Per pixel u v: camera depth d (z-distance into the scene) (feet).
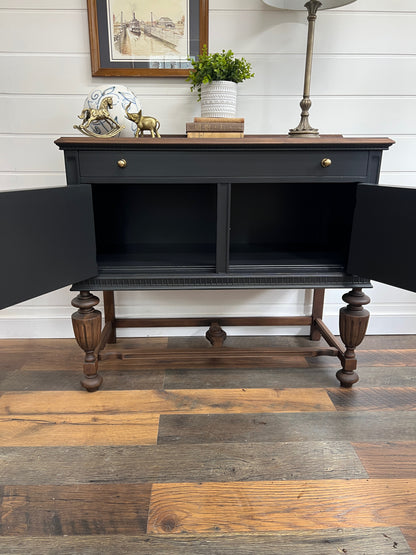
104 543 2.36
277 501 2.65
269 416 3.53
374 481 2.82
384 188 3.16
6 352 4.72
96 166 3.30
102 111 3.43
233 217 4.65
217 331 4.58
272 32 4.26
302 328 5.20
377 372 4.28
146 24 4.16
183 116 4.48
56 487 2.75
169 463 2.97
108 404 3.70
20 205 2.90
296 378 4.17
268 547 2.34
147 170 3.32
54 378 4.15
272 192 4.58
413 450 3.12
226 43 4.28
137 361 4.26
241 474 2.87
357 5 4.19
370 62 4.37
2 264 2.86
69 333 5.10
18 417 3.51
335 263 3.76
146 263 3.75
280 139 3.28
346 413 3.58
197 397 3.81
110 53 4.22
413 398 3.82
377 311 5.14
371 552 2.32
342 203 4.22
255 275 3.63
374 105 4.50
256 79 4.39
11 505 2.61
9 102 4.35
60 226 3.21
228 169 3.34
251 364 4.27
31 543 2.36
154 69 4.28
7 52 4.21
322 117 4.52
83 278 3.49
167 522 2.49
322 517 2.54
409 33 4.29
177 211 4.58
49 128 4.45
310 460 3.01
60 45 4.21
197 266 3.69
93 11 4.09
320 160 3.35
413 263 3.08
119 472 2.88
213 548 2.33
